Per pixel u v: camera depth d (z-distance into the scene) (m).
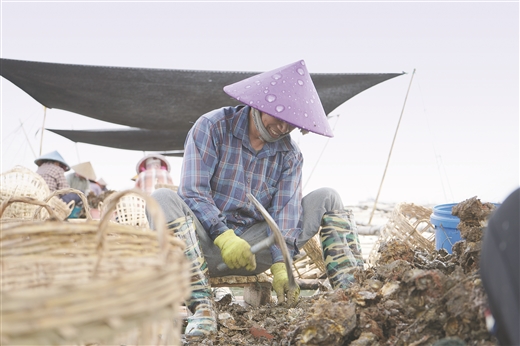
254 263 2.55
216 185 3.01
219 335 2.60
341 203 3.12
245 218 3.06
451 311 1.74
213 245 2.96
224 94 7.52
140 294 1.21
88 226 1.67
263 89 2.55
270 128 2.88
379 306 2.00
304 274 4.73
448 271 2.35
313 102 2.59
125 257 1.66
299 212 3.08
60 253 1.73
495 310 1.31
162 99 7.72
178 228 2.71
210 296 2.70
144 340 1.29
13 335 1.10
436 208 3.75
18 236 1.69
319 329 1.93
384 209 10.81
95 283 1.16
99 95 7.72
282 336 2.38
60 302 1.12
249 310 3.16
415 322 1.82
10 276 1.64
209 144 2.95
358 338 1.96
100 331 1.18
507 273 1.30
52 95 7.92
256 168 3.06
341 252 2.95
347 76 6.93
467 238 2.47
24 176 4.70
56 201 4.86
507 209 1.42
